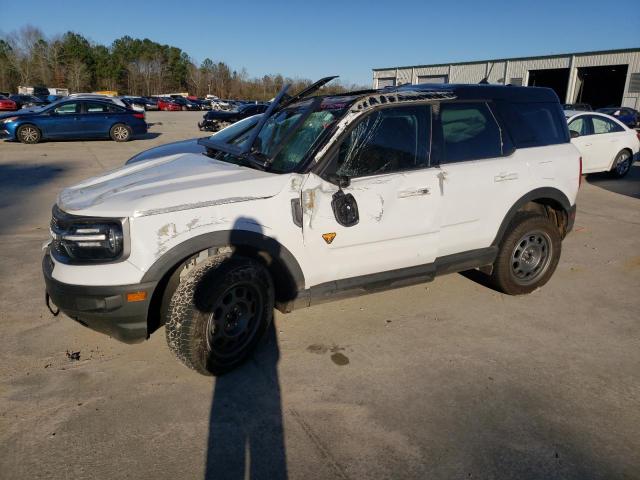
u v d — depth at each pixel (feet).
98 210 9.06
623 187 32.58
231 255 9.95
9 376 10.12
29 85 258.16
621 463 8.04
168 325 9.48
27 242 18.53
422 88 12.96
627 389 10.03
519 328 12.54
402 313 13.29
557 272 16.52
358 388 9.94
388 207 11.23
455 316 13.15
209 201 9.47
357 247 11.17
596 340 11.99
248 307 10.27
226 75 335.47
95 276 8.92
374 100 11.11
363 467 7.89
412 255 12.02
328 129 10.68
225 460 8.00
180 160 12.52
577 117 33.01
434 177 11.83
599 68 114.42
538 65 122.01
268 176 10.28
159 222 9.05
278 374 10.39
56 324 12.29
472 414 9.18
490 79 131.44
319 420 8.98
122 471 7.72
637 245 19.63
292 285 10.64
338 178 10.41
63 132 53.16
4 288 14.26
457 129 12.56
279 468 7.86
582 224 22.89
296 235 10.34
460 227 12.58
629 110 88.53
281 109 12.85
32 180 31.17
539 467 7.93
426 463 7.98
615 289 15.14
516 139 13.44
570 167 14.20
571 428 8.84
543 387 10.05
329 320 12.80
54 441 8.32
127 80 306.55
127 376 10.23
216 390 9.82
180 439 8.45
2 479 7.50
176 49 338.54
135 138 60.70
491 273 13.99
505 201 13.15
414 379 10.27
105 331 9.57
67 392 9.65
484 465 7.95
